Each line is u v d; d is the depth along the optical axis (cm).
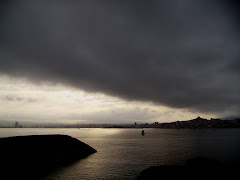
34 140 4319
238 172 2736
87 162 4122
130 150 6406
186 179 2327
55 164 3750
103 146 7931
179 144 8750
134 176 2978
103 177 2922
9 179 2658
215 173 2548
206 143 9131
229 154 5219
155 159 4522
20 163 3231
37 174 2995
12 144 3734
